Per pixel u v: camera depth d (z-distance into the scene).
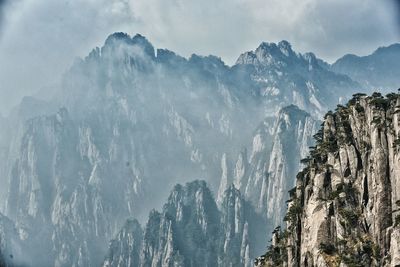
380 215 193.12
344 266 190.88
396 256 181.50
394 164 193.12
